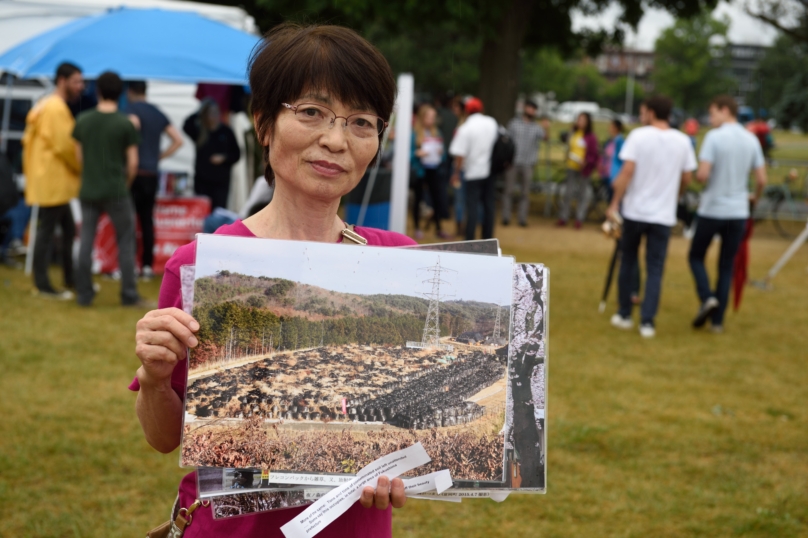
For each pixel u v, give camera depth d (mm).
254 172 9695
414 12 13977
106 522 3273
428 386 1324
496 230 13672
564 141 16453
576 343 6602
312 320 1314
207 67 7812
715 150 6898
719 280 7191
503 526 3465
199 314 1285
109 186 6781
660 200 6824
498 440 1329
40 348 5613
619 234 7078
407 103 6500
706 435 4594
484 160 10078
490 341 1353
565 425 4633
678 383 5617
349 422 1296
